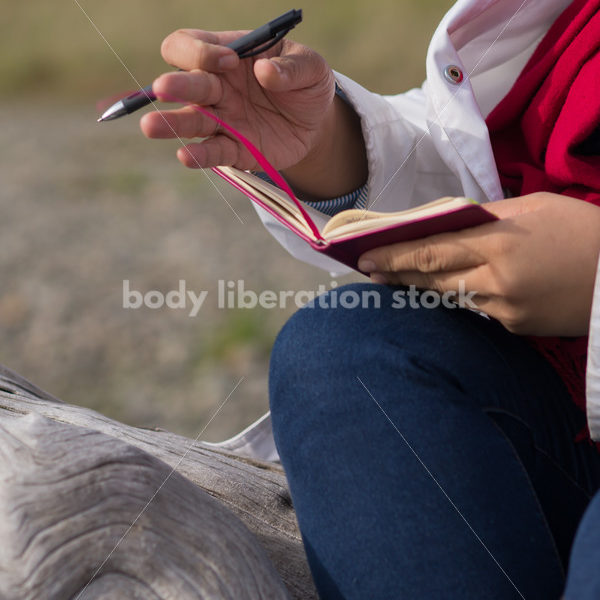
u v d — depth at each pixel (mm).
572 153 3508
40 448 2988
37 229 16531
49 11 33656
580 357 3178
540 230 2828
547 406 3037
